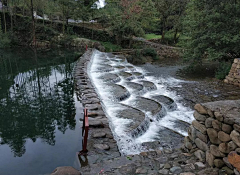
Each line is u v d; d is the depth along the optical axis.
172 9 26.05
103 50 24.08
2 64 16.36
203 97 9.38
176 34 28.36
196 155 3.40
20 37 27.55
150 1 27.50
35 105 8.02
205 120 3.21
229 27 12.34
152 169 3.17
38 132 5.89
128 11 24.06
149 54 22.52
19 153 4.88
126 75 12.55
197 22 13.35
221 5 12.48
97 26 30.72
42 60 18.36
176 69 16.61
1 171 4.22
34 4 27.84
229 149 2.75
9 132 5.93
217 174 2.79
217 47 12.80
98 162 3.71
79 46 26.05
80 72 11.28
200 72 15.10
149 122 6.43
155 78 13.34
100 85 9.79
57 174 3.15
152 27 30.50
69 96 9.00
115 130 5.47
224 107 3.11
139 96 8.81
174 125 6.59
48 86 10.57
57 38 27.25
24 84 11.00
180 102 8.84
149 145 5.11
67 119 6.63
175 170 3.05
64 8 28.20
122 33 24.33
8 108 7.72
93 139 4.56
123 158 3.65
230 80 11.54
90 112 6.02
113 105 7.36
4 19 26.25
